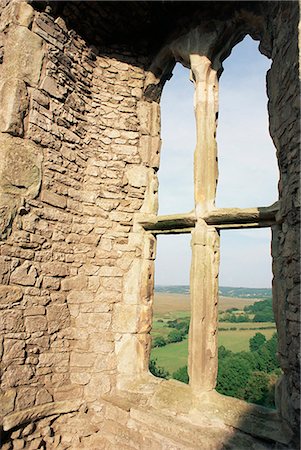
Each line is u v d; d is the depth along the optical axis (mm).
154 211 4551
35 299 3662
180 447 3299
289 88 3096
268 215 3422
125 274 4332
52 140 3953
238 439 3141
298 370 2791
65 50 4164
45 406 3619
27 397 3488
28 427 3473
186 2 4207
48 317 3770
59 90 4055
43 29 3916
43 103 3873
